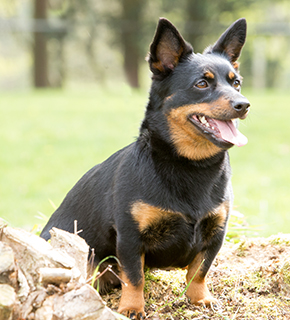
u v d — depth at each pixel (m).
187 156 3.92
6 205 8.92
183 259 4.03
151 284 4.28
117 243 3.88
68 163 12.00
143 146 4.02
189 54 4.25
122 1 35.47
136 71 35.97
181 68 4.11
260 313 3.75
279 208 8.66
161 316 3.78
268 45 39.66
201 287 3.99
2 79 51.91
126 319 3.00
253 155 12.80
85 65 44.00
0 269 2.75
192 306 3.93
